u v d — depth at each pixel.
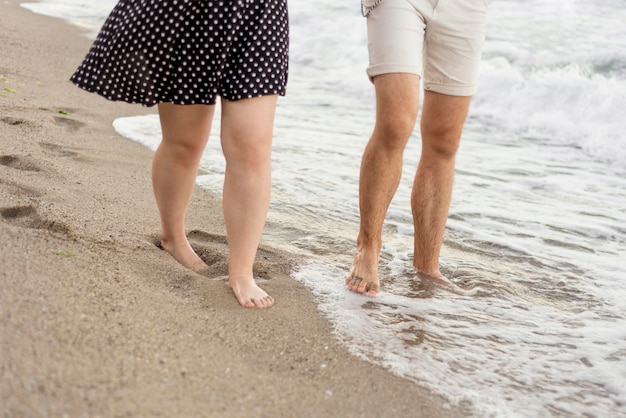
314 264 2.94
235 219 2.44
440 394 2.04
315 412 1.84
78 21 9.62
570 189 4.32
